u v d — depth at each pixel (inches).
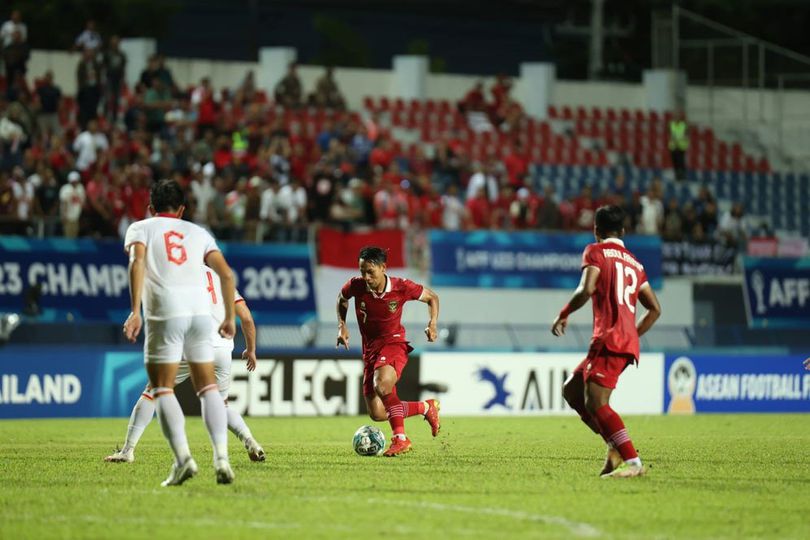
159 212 1233.4
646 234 3688.5
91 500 1174.3
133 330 1211.2
